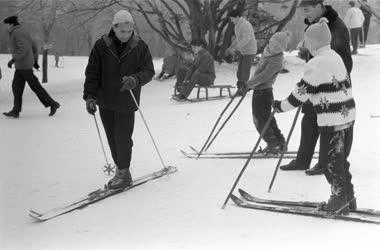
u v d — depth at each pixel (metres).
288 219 3.71
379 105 8.44
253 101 5.54
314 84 3.62
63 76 19.22
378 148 5.70
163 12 18.61
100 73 4.53
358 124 7.01
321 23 3.65
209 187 4.58
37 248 3.38
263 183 4.62
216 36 15.16
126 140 4.57
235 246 3.25
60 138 7.15
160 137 6.93
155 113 8.92
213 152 5.98
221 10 14.57
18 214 4.14
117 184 4.54
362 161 5.18
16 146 6.75
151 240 3.42
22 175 5.34
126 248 3.31
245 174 4.95
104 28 19.84
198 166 5.35
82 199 4.41
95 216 3.97
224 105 9.37
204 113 8.63
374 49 16.59
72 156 6.09
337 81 3.59
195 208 4.04
